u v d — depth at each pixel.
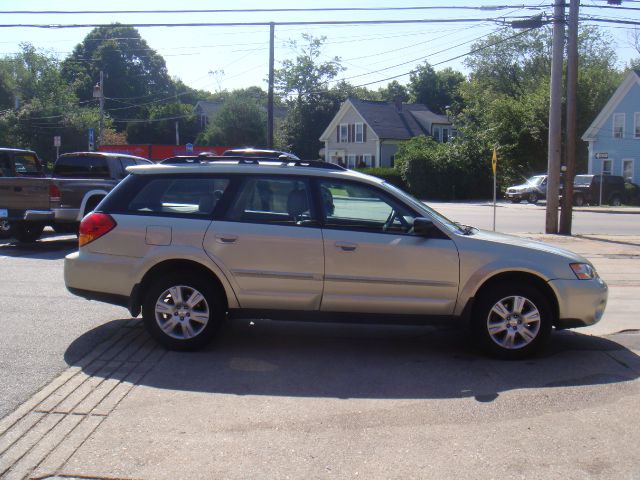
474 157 48.91
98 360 6.26
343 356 6.63
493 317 6.54
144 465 4.17
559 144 19.98
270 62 31.39
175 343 6.56
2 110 58.16
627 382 5.94
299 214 6.55
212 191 6.66
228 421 4.90
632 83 43.53
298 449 4.45
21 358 6.26
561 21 19.08
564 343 7.24
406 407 5.26
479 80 65.62
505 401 5.43
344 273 6.45
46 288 9.56
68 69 78.69
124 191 6.75
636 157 43.84
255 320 7.98
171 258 6.48
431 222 6.43
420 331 7.70
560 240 18.56
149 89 82.19
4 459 4.19
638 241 18.44
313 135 64.00
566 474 4.16
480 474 4.14
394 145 59.12
